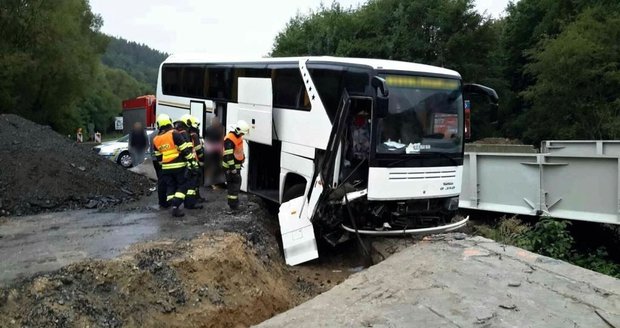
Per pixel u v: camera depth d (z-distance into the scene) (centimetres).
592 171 908
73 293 590
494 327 543
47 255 702
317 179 912
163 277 660
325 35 3653
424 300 620
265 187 1174
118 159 2044
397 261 785
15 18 3250
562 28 2856
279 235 1041
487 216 1101
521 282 668
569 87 2566
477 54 3178
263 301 729
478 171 1071
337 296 663
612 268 887
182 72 1487
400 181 861
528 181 991
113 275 635
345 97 865
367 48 3250
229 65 1262
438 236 909
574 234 989
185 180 995
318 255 967
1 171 1109
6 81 3203
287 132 1046
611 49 2459
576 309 584
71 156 1282
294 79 1034
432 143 897
